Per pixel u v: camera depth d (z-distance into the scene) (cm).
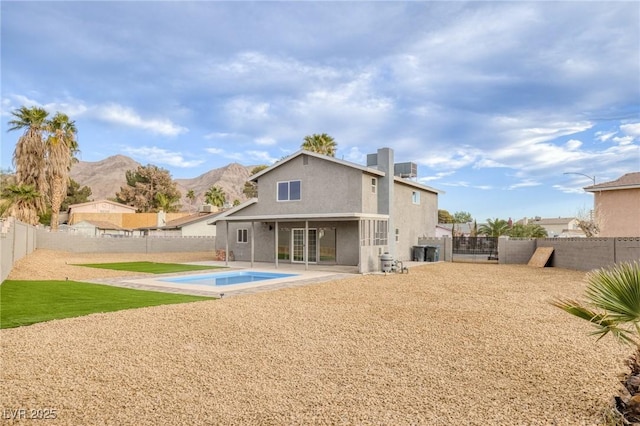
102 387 457
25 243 2070
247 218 2038
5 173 4309
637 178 2156
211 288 1272
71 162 3441
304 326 755
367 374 506
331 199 2081
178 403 417
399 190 2430
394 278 1580
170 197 7250
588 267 1869
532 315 866
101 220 4909
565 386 465
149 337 665
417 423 374
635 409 366
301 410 402
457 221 6188
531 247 2364
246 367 530
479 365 541
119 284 1347
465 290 1248
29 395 433
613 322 382
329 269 1933
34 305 938
